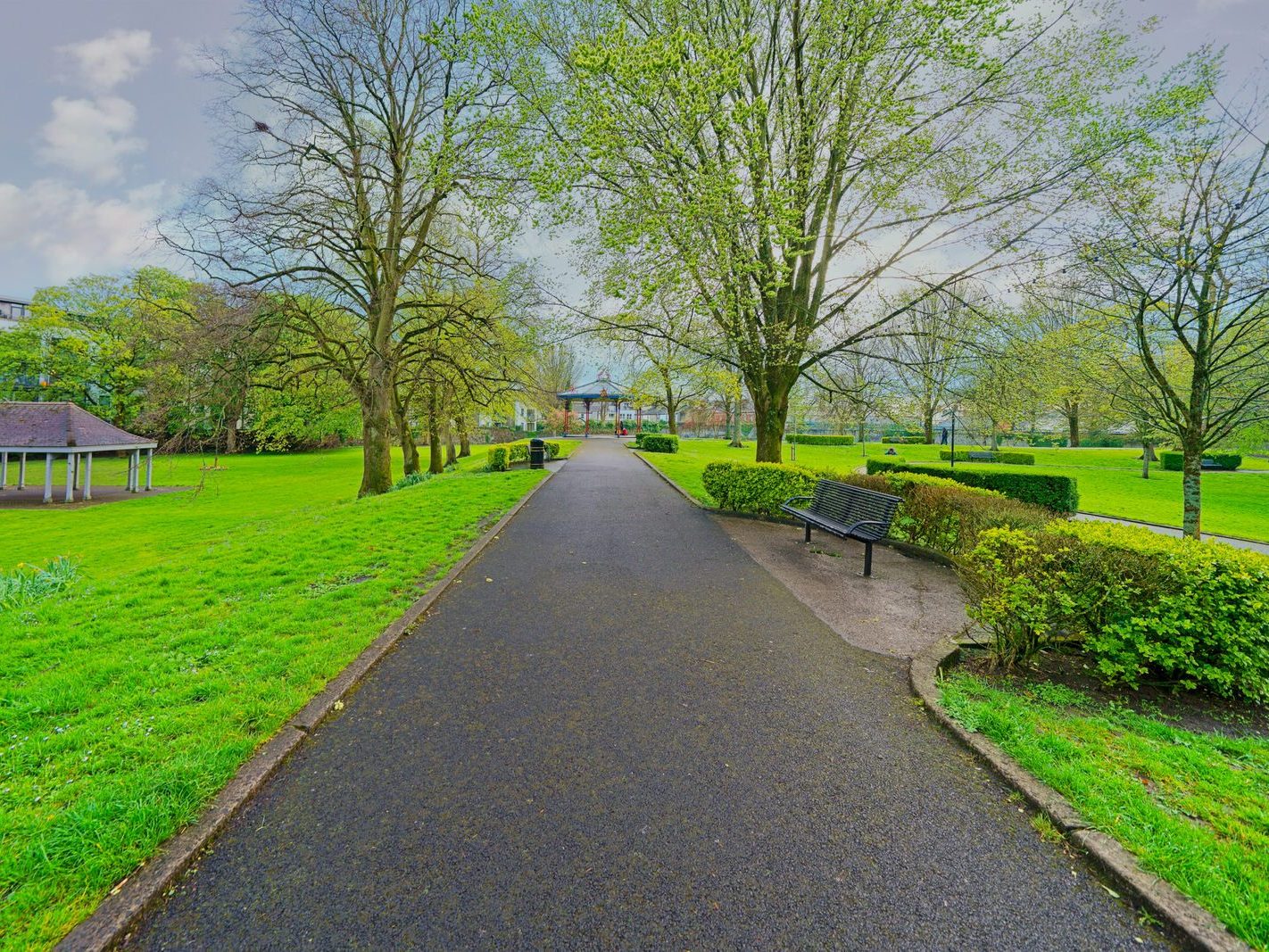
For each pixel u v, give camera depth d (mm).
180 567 6531
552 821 2311
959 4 7645
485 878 2000
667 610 5035
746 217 8344
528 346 15148
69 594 5680
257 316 12422
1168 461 24453
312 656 3824
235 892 1933
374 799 2447
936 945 1748
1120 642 3518
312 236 12797
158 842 2111
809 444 40062
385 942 1743
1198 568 3400
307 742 2906
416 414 22672
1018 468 19766
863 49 8859
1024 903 1907
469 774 2639
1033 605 3680
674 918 1835
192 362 12320
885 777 2631
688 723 3127
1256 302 6668
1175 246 6828
